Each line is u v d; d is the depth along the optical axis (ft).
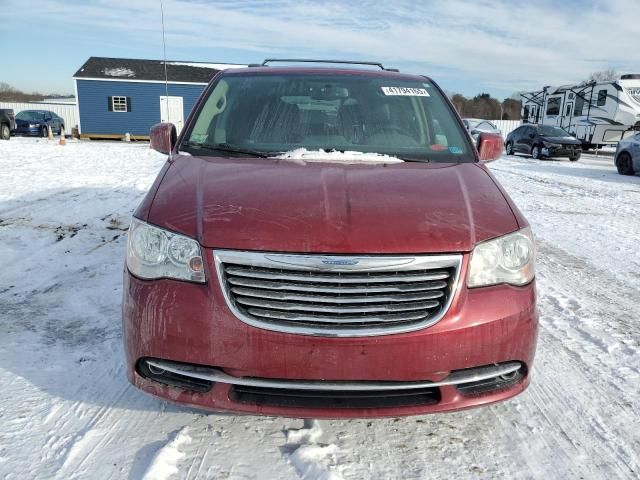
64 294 12.69
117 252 16.43
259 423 7.88
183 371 6.70
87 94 103.76
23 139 84.99
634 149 46.16
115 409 8.13
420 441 7.68
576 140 64.90
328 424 7.96
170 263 6.81
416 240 6.64
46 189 27.96
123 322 7.07
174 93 106.93
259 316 6.48
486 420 8.25
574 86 81.61
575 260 18.03
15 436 7.41
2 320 11.12
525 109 97.45
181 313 6.57
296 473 6.86
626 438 7.89
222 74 11.82
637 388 9.35
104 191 27.99
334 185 7.72
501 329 6.78
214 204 7.20
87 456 7.06
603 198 32.81
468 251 6.75
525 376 7.29
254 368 6.49
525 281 7.20
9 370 9.13
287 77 11.51
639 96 73.41
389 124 10.48
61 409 8.08
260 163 8.85
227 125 10.28
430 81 12.26
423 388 6.82
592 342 11.24
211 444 7.38
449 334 6.55
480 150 10.70
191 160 9.09
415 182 8.11
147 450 7.22
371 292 6.47
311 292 6.45
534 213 26.81
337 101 10.87
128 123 106.11
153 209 7.38
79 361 9.53
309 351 6.39
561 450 7.58
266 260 6.46
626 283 15.55
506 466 7.23
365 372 6.48
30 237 17.75
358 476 6.91
